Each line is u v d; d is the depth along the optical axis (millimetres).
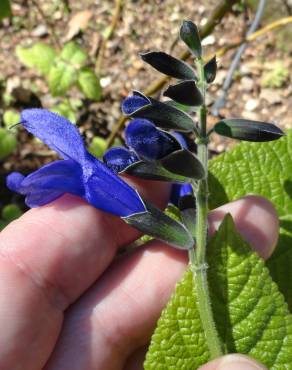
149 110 76
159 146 80
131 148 81
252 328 86
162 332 85
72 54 171
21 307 95
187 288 85
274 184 108
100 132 199
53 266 98
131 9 222
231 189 109
